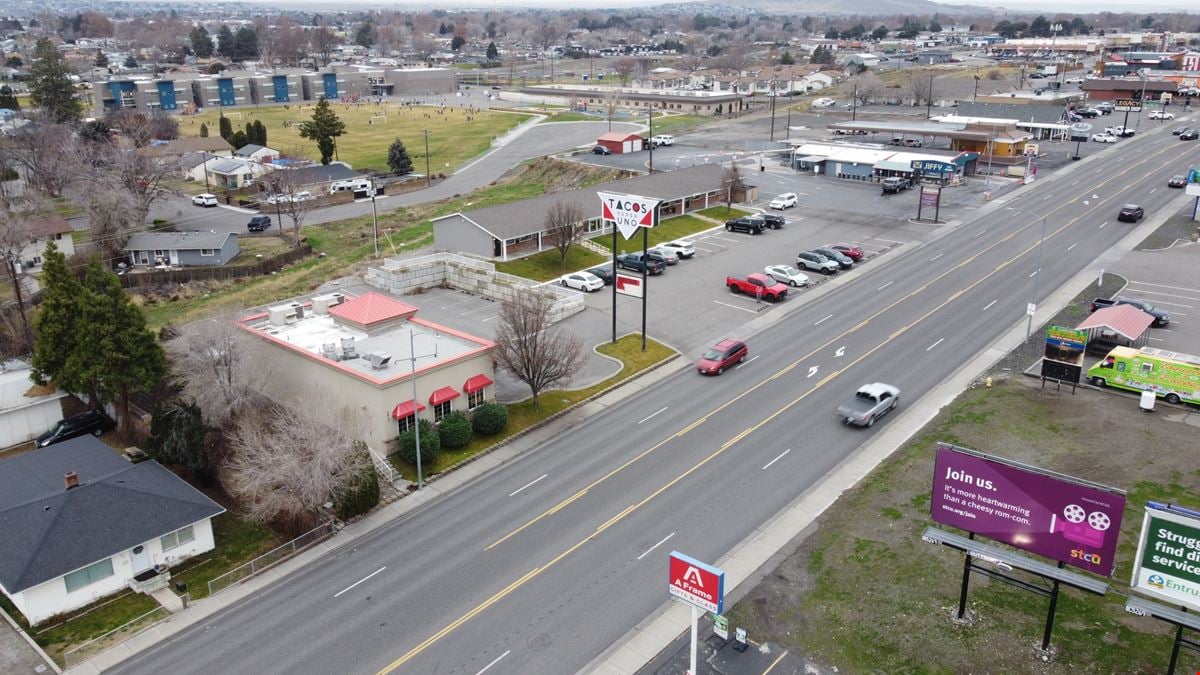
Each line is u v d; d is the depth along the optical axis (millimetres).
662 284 71438
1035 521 28141
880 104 180000
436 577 35250
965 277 70188
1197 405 45844
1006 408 46625
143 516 37281
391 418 44438
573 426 48281
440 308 67688
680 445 45188
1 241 72500
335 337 51625
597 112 189375
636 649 30453
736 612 32094
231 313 56844
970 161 109938
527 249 78250
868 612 31594
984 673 28156
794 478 41312
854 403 47031
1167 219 84750
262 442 41188
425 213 106625
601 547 36594
